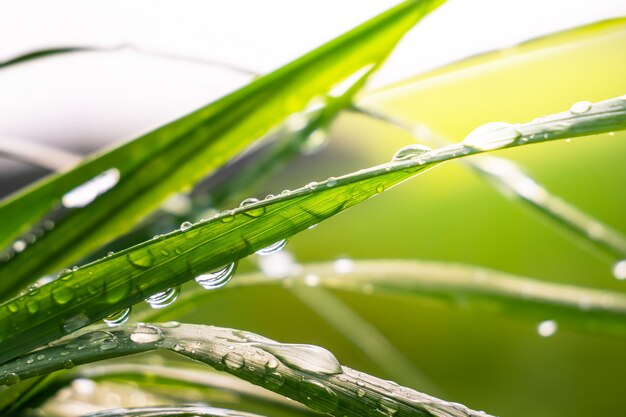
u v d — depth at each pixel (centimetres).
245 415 14
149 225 21
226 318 41
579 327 21
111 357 14
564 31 19
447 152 14
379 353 27
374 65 18
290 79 17
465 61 20
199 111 17
